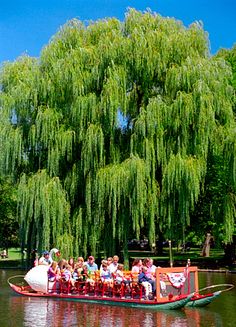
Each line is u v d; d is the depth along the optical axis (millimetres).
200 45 34031
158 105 31328
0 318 20047
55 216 31344
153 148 31047
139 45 32625
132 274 25031
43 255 28828
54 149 32156
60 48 34656
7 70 36312
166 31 34156
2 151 33281
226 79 33656
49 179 31984
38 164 34188
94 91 32875
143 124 31094
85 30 35406
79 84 32094
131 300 23109
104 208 31688
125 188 30359
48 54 34250
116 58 32625
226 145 32750
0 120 33656
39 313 21219
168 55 32844
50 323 18906
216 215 37438
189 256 61844
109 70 31953
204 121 31172
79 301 24969
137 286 23656
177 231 32781
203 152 31516
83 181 32719
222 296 26922
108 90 31531
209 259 54531
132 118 33281
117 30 34031
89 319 19781
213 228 43625
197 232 46812
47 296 26078
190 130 31750
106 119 31672
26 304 23891
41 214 31688
